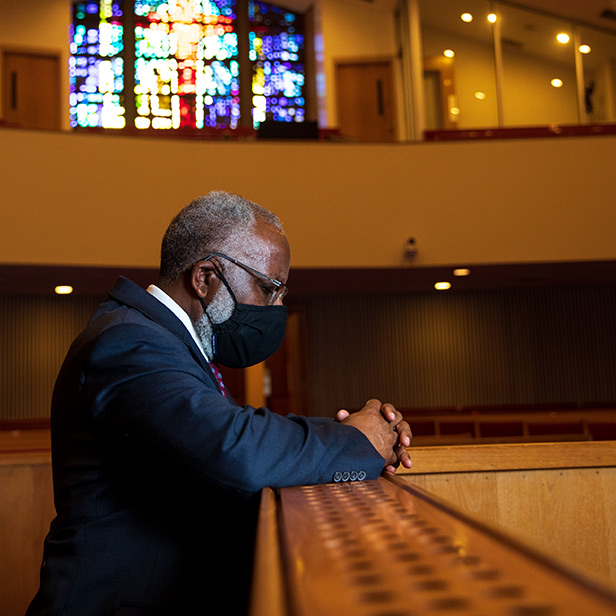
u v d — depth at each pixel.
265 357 1.19
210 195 1.17
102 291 8.90
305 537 0.41
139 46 10.95
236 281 1.13
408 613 0.24
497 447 1.33
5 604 2.12
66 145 7.03
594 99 10.69
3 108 10.21
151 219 7.21
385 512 0.50
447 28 10.77
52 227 6.89
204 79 11.12
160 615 0.93
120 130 8.45
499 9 10.83
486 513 1.32
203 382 0.99
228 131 8.64
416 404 9.94
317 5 11.33
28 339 9.19
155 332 0.97
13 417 9.05
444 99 10.63
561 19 10.81
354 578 0.30
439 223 7.72
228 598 0.94
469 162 7.80
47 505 2.18
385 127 11.18
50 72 10.45
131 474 0.97
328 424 0.95
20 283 8.07
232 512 0.96
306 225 7.59
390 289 9.56
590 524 1.32
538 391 9.93
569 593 0.26
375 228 7.67
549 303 10.03
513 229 7.73
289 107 11.45
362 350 9.98
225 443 0.84
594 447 1.33
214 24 11.30
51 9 10.48
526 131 9.20
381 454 1.01
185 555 0.96
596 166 7.78
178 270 1.15
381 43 11.32
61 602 0.93
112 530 0.95
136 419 0.90
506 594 0.26
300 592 0.28
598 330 9.97
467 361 10.01
